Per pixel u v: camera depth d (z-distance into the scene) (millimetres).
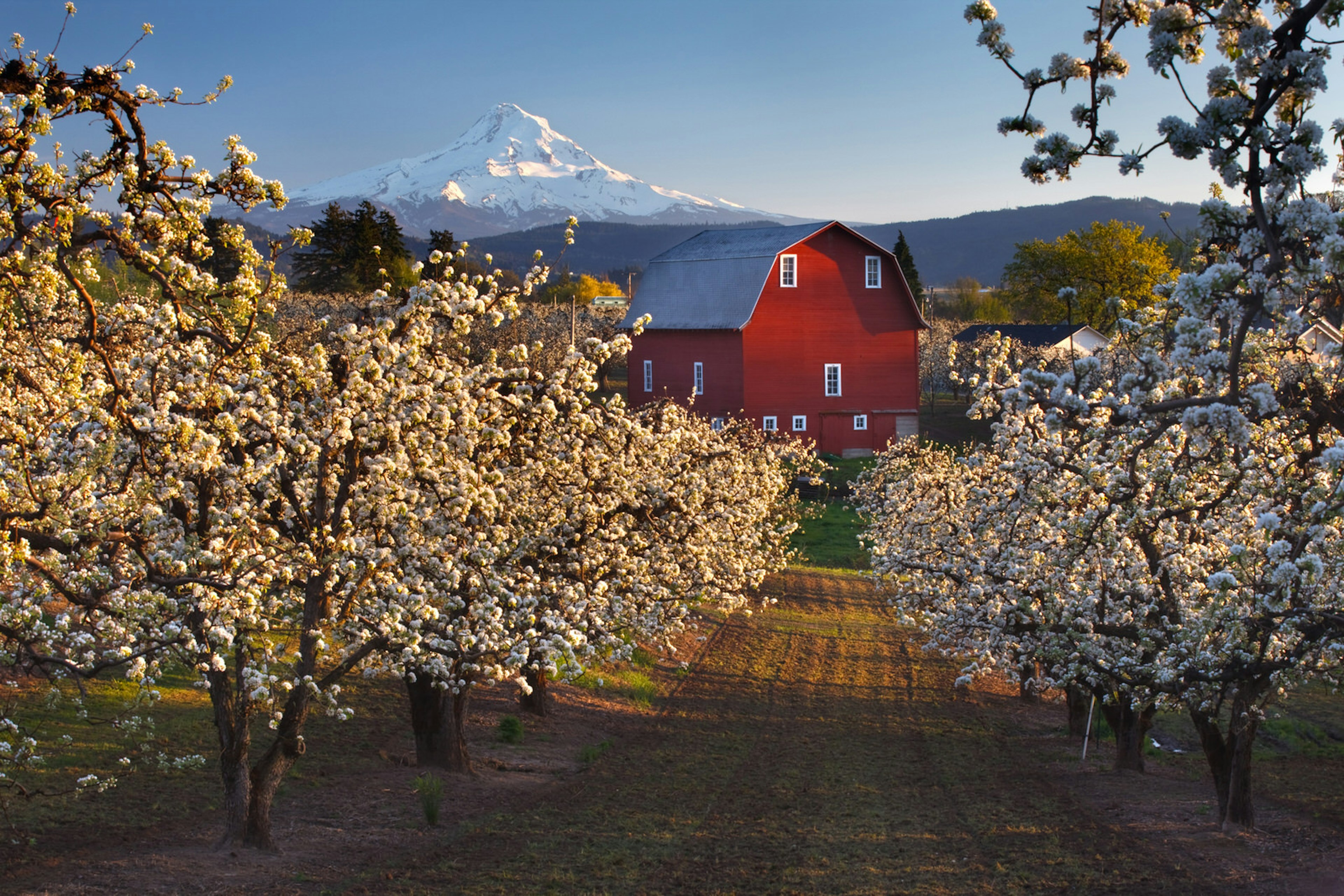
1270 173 6797
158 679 19484
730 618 36438
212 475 10633
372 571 11594
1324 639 10398
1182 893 11648
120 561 10992
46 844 12047
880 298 60969
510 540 15055
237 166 9438
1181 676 12312
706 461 19250
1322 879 11680
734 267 60719
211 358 10836
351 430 11266
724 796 17594
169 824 13242
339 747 18125
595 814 15922
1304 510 9625
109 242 9219
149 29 8734
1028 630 15992
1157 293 9125
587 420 14281
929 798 17578
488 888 11922
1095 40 7266
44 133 8312
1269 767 19641
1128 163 7195
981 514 17078
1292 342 9109
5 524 8891
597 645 16609
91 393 9039
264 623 11328
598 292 180625
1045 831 15016
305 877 11742
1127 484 9992
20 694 16750
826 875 12906
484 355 33125
